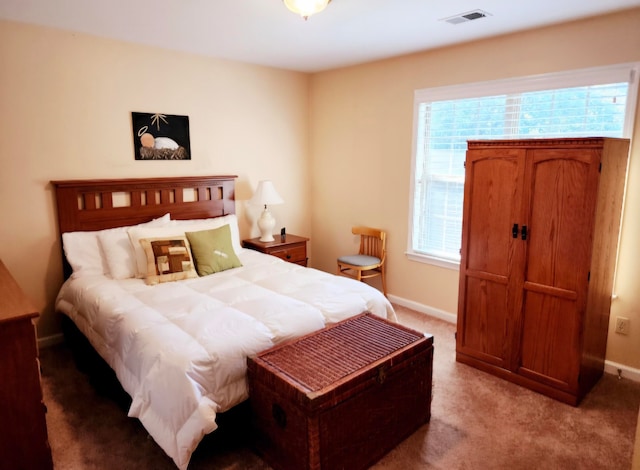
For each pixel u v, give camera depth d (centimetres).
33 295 317
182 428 178
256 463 201
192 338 202
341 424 182
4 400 177
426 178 378
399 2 245
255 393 199
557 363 251
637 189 261
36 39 295
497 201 265
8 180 297
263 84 425
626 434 222
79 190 321
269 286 284
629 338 275
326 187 468
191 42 335
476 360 290
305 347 212
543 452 209
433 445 214
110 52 327
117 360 225
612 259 262
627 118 261
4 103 289
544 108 298
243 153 421
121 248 309
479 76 328
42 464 189
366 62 404
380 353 206
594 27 268
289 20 279
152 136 357
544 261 249
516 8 253
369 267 394
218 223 367
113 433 223
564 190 237
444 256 373
